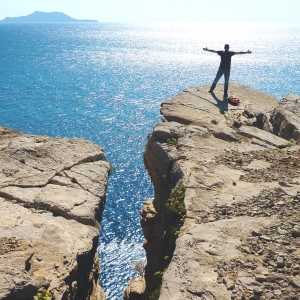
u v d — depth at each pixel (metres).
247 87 22.30
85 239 10.43
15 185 12.21
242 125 17.16
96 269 12.32
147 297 15.85
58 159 14.09
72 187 12.66
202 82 116.19
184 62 169.50
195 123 16.81
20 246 9.22
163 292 7.18
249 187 11.39
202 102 19.48
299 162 13.20
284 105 18.56
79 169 13.67
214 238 8.75
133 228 35.81
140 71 139.75
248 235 8.82
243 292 6.96
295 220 9.23
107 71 138.25
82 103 86.19
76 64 155.00
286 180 11.74
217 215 9.90
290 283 7.09
